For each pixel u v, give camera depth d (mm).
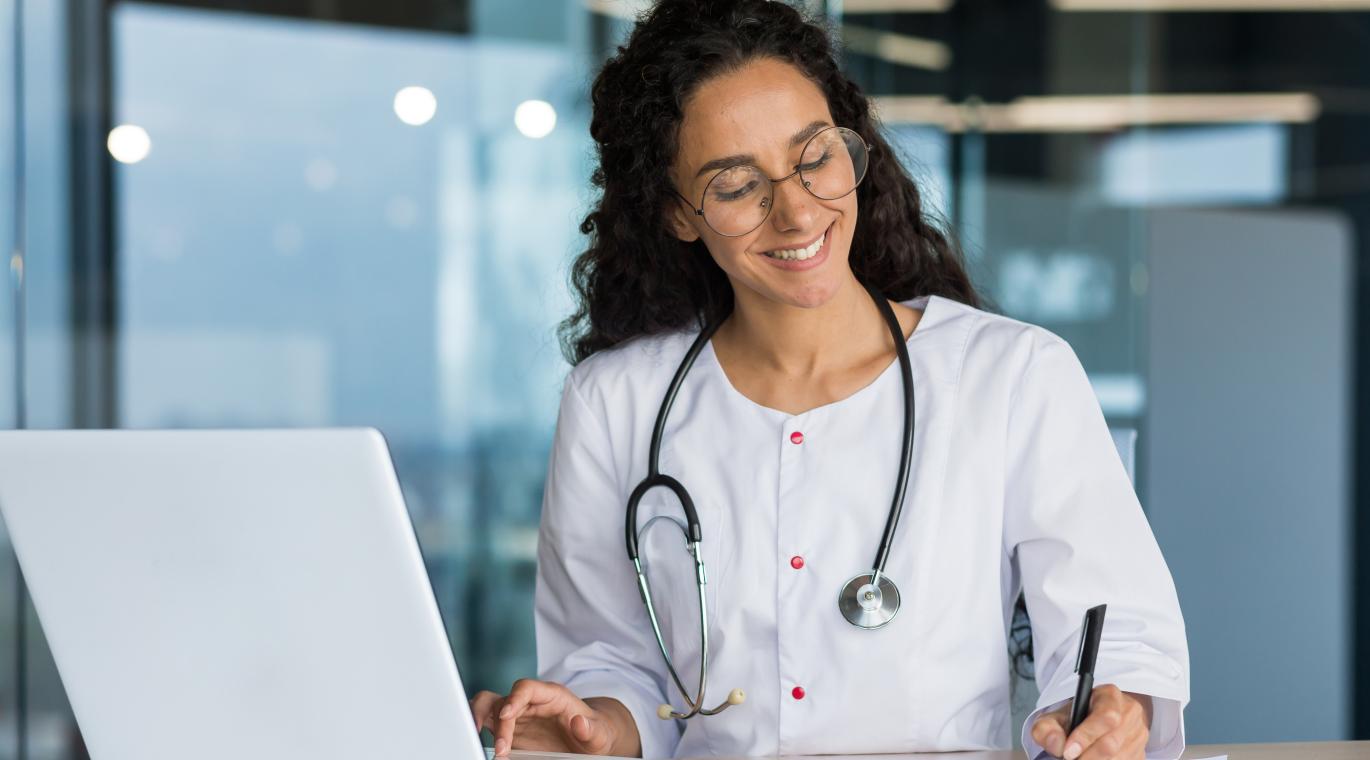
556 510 1411
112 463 847
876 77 3258
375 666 860
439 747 871
